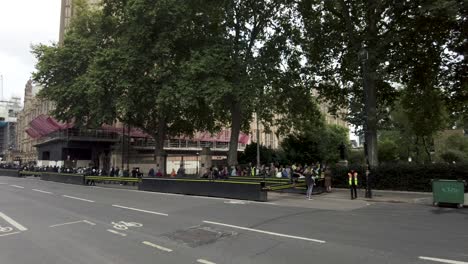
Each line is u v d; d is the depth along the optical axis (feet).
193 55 94.68
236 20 105.50
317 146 143.74
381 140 206.28
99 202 59.57
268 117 113.91
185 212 47.03
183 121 147.13
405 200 61.52
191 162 148.87
